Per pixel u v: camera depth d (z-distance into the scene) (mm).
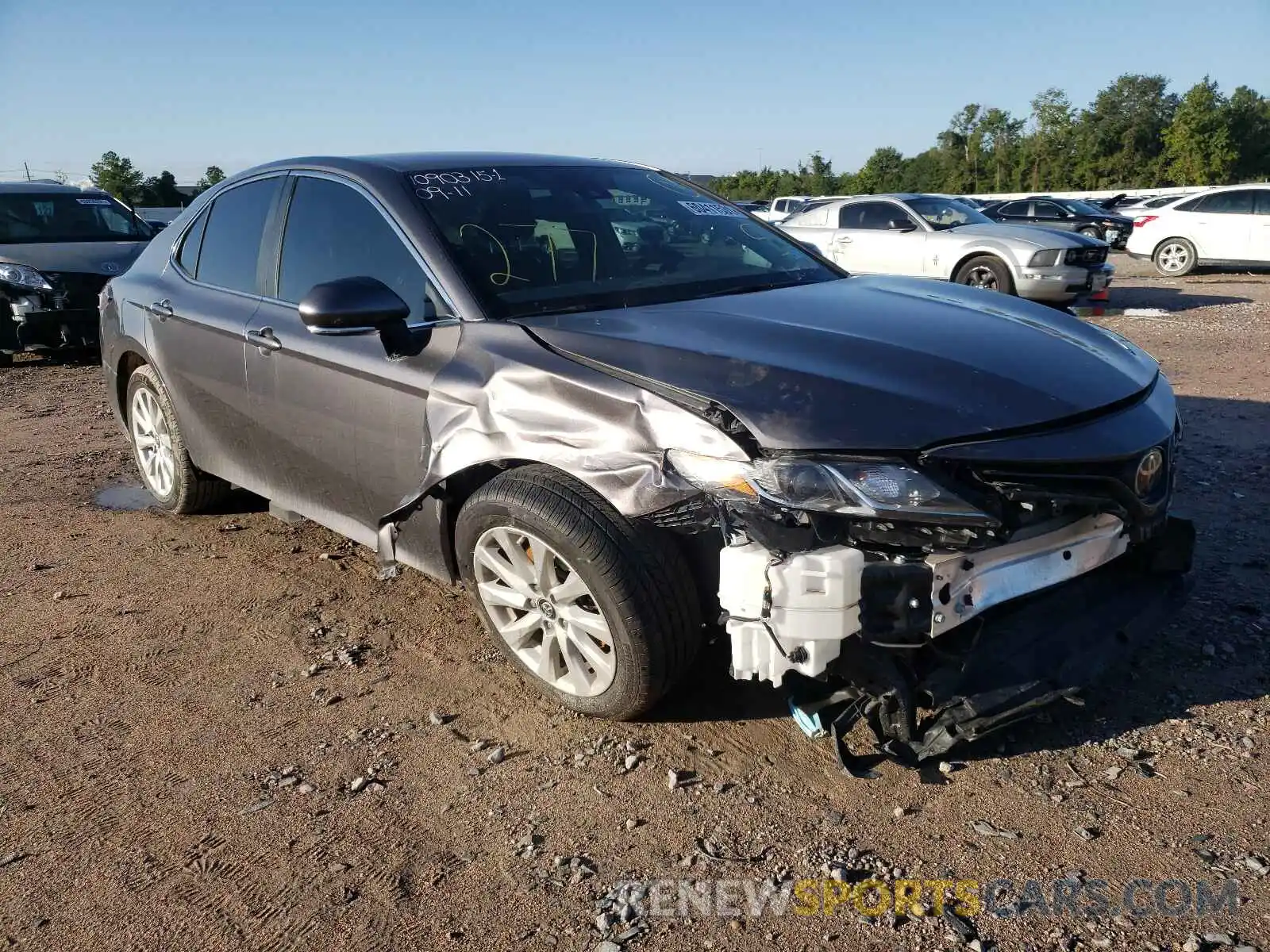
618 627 2719
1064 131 69688
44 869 2473
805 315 3098
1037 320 3266
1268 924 2158
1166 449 2811
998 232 12727
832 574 2336
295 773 2834
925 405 2510
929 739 2561
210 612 3893
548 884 2367
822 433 2412
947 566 2420
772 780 2707
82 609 3947
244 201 4238
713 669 3256
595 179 3986
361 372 3326
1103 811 2535
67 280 9570
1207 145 60000
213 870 2451
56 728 3102
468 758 2871
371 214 3547
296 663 3467
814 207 14602
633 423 2621
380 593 4020
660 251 3678
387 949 2193
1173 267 18109
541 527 2762
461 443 2963
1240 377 7926
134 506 5199
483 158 3914
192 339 4254
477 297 3158
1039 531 2625
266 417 3877
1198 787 2613
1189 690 3066
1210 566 3969
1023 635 2701
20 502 5324
